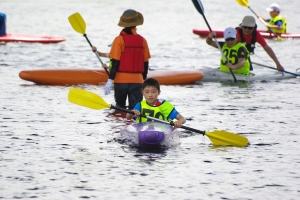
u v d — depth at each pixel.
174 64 57.16
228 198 21.03
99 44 71.56
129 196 21.11
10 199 20.72
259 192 21.62
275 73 49.03
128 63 34.03
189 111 35.16
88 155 25.73
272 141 28.41
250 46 48.06
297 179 23.00
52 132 29.61
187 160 25.22
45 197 20.92
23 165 24.27
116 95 34.56
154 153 26.19
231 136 27.52
